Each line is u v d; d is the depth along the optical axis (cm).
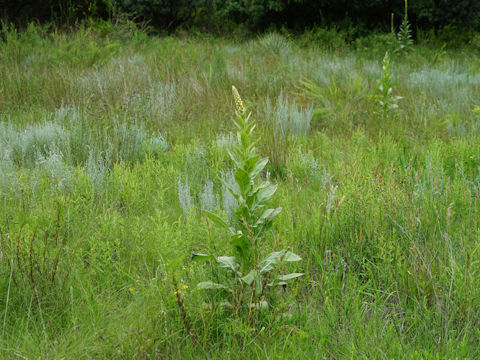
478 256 300
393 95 938
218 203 421
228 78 977
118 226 351
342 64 1167
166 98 813
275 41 1435
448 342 237
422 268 294
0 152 509
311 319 272
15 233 303
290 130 691
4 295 275
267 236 342
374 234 348
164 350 246
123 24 1549
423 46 1622
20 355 223
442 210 379
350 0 1786
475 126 701
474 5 1858
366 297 305
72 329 243
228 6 1931
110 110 728
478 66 1359
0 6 1559
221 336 258
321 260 330
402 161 532
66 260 303
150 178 480
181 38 1781
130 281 301
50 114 711
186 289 264
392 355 234
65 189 426
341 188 419
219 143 566
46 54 1063
